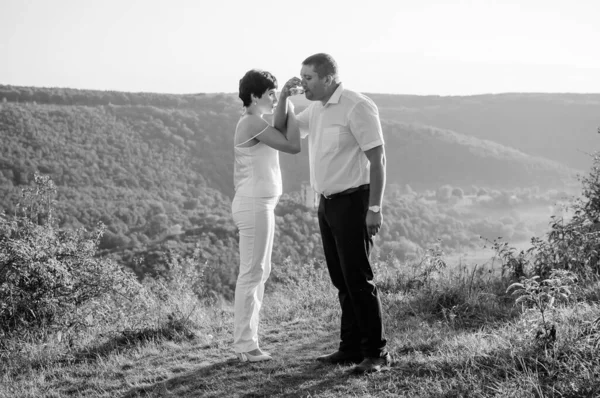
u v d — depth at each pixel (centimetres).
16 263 530
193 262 748
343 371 384
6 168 6844
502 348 379
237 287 430
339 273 405
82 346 501
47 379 434
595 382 308
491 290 559
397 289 631
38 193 612
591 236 578
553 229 598
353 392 348
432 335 446
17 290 528
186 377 408
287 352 445
